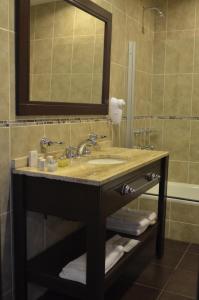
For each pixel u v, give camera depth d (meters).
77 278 1.62
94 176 1.54
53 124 1.95
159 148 3.56
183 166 3.47
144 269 2.33
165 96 3.47
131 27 2.93
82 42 2.19
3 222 1.64
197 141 3.38
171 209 2.93
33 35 1.74
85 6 2.17
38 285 1.86
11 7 1.59
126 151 2.42
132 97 2.98
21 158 1.70
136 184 1.94
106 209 1.56
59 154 1.99
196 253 2.66
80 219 1.54
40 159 1.69
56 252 1.92
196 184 3.43
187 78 3.36
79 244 2.04
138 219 2.27
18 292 1.73
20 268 1.71
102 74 2.46
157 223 2.47
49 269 1.72
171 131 3.48
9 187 1.66
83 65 2.22
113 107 2.56
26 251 1.73
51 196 1.60
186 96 3.38
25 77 1.68
